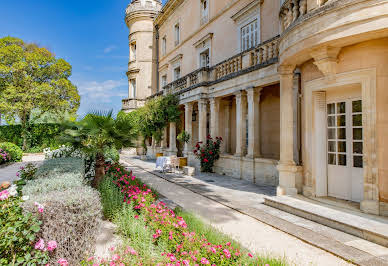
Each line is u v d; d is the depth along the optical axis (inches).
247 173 370.9
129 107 951.0
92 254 122.0
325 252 139.6
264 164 342.6
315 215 186.2
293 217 197.0
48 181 167.5
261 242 153.1
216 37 537.0
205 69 479.2
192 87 502.3
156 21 908.0
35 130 826.8
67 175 188.4
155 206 163.0
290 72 251.6
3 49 700.7
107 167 311.9
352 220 169.2
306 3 211.0
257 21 412.2
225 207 230.5
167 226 134.3
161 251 117.3
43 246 97.7
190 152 520.1
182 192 295.0
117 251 117.0
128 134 243.4
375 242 148.3
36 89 724.0
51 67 773.3
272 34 382.3
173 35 776.9
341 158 223.9
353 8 168.9
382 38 183.2
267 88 414.6
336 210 193.3
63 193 135.9
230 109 498.6
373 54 186.5
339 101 224.7
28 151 802.8
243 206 229.8
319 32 187.5
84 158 295.6
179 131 687.1
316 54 202.5
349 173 216.5
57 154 384.8
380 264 124.0
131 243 129.3
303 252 139.8
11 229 92.7
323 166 233.9
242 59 383.2
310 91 235.5
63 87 808.3
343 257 131.3
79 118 235.6
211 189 307.6
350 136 215.6
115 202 183.0
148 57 971.3
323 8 183.3
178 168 488.7
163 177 400.8
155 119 610.9
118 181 241.6
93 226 129.9
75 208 122.7
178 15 736.3
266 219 192.9
